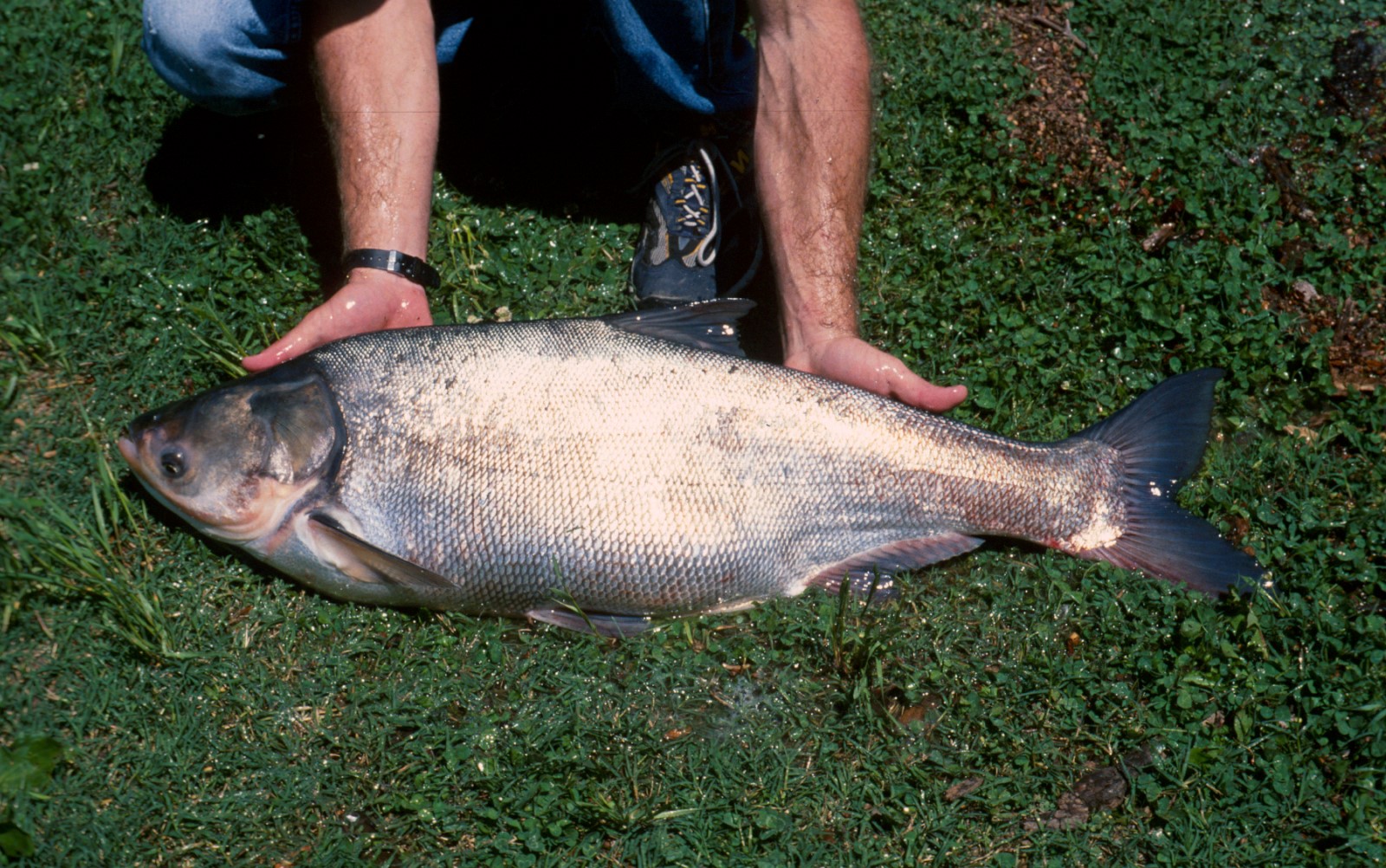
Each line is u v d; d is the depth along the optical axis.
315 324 1.50
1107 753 1.40
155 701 1.39
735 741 1.39
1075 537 1.47
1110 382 1.63
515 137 1.80
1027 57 1.88
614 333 1.44
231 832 1.33
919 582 1.49
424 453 1.40
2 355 1.57
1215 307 1.67
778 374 1.44
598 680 1.42
